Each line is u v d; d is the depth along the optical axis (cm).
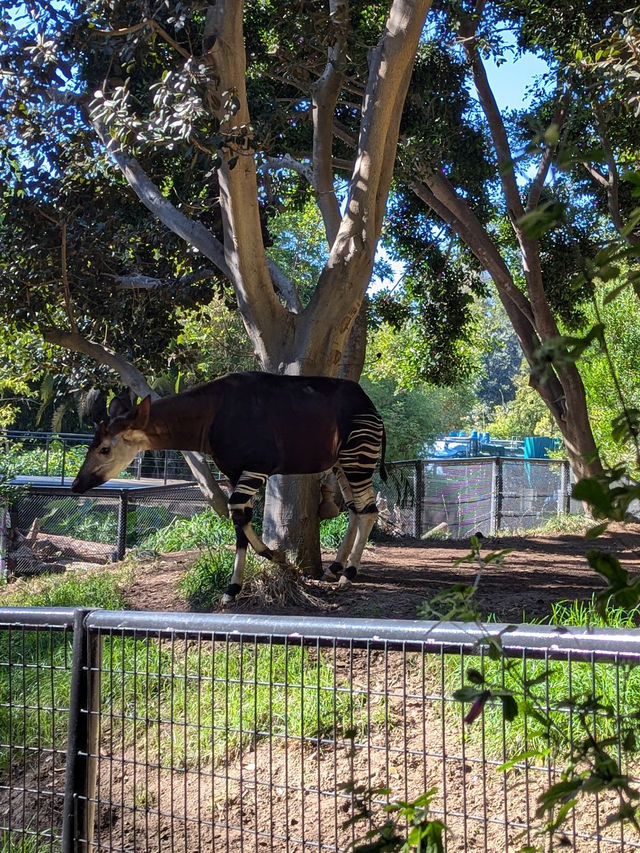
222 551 851
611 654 167
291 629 207
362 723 452
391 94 817
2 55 727
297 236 2334
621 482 98
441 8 1344
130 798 402
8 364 1143
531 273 1473
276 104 877
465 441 3434
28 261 943
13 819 401
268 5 1145
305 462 756
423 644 190
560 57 1197
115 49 722
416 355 1798
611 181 1388
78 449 2523
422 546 1296
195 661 526
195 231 886
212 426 739
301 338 835
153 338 1079
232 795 399
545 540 1380
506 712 119
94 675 236
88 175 999
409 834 119
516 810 350
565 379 1592
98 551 1326
